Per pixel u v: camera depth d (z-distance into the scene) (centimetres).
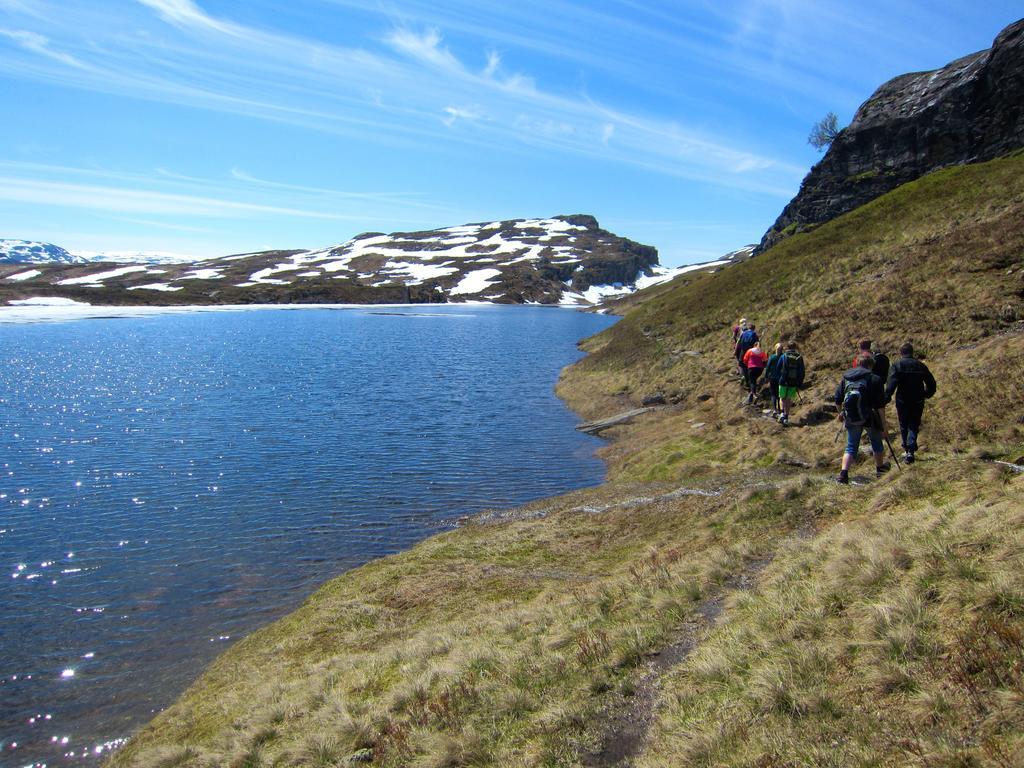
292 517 2003
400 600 1373
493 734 765
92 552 1744
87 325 10062
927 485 1188
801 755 571
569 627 1014
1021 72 4822
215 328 9956
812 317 3070
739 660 759
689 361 3647
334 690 998
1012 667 570
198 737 961
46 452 2784
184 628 1359
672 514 1589
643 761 652
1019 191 3266
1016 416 1516
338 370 5469
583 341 7569
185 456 2725
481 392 4397
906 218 4084
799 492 1403
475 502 2125
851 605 791
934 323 2369
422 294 19550
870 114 6425
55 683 1165
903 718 575
